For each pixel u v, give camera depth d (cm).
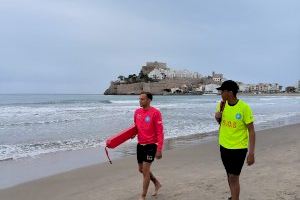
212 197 667
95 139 1678
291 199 643
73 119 2753
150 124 616
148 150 618
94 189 762
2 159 1166
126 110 4000
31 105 5016
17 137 1744
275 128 2069
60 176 904
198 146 1419
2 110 3756
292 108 4906
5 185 822
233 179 537
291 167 907
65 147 1435
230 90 526
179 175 864
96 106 4975
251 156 526
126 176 890
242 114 521
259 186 730
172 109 4506
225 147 532
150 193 700
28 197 721
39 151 1334
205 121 2694
